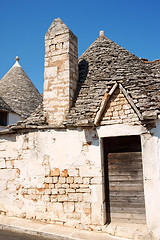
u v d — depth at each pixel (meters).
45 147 6.64
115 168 6.14
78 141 6.28
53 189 6.34
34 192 6.57
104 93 6.27
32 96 16.31
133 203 5.85
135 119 5.77
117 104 6.11
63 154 6.39
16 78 16.75
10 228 6.07
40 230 5.70
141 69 7.05
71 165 6.25
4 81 16.52
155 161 5.43
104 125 6.08
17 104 14.77
